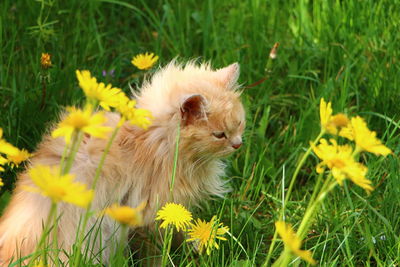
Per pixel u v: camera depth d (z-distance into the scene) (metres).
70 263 3.11
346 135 2.70
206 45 5.55
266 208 4.45
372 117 4.98
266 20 5.82
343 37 5.40
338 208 4.26
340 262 3.92
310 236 4.14
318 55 5.47
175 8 6.04
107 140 3.64
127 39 5.95
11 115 4.61
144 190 3.77
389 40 5.23
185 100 3.52
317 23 5.66
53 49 5.31
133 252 4.12
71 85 4.96
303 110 5.09
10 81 5.07
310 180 4.77
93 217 3.57
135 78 5.20
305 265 3.65
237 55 5.41
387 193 4.18
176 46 5.50
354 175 2.55
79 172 3.54
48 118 4.70
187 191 3.84
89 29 5.61
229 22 5.82
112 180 3.64
